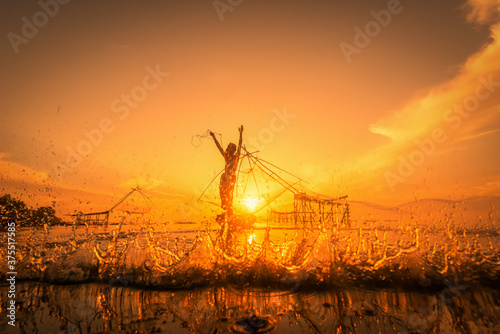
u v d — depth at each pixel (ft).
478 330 4.42
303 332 4.25
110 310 5.47
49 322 4.81
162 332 4.29
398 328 4.46
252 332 4.29
